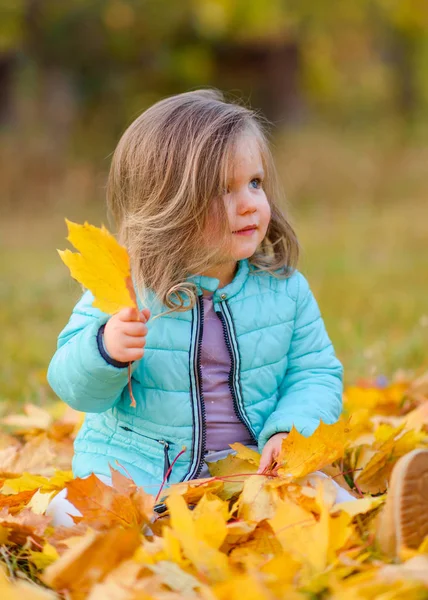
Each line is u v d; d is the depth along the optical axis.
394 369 3.93
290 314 2.35
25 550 1.88
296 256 2.46
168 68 15.00
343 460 2.36
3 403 3.36
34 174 13.27
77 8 13.57
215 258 2.22
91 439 2.25
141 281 2.25
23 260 8.39
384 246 8.74
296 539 1.70
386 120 18.61
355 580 1.54
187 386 2.17
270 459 2.09
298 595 1.42
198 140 2.19
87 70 14.31
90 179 13.27
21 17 13.67
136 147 2.29
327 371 2.37
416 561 1.55
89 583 1.60
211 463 2.12
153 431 2.17
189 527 1.69
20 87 14.23
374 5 18.17
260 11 16.45
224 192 2.18
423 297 5.93
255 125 2.30
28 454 2.59
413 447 2.32
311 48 18.59
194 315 2.22
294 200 13.02
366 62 21.30
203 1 15.32
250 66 17.06
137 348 1.99
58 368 2.12
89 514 1.85
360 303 5.75
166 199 2.23
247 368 2.25
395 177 13.69
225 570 1.62
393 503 1.73
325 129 17.05
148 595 1.47
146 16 14.08
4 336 4.91
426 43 19.36
